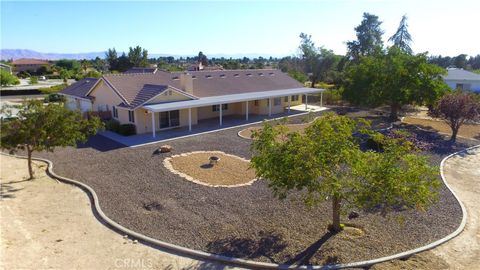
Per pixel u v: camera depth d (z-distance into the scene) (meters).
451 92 26.95
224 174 15.69
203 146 21.09
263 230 10.41
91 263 8.66
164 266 8.62
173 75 33.44
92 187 14.14
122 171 16.22
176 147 20.81
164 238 9.93
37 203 12.55
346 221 11.02
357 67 32.03
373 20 60.25
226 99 29.02
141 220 11.09
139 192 13.55
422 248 9.40
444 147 21.20
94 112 27.30
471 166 17.56
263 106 34.12
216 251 9.23
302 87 39.69
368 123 9.84
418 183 8.48
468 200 13.11
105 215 11.45
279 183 9.13
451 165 17.70
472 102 22.42
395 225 10.78
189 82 29.14
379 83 29.78
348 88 32.19
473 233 10.45
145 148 20.62
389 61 29.59
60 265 8.49
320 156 8.70
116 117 27.34
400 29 50.50
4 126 14.38
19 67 116.50
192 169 16.39
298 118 31.77
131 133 24.84
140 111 25.02
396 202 8.96
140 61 78.12
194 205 12.29
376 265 8.59
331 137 8.96
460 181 15.32
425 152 19.86
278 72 42.84
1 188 14.09
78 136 15.87
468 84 42.47
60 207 12.23
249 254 9.08
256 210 11.84
